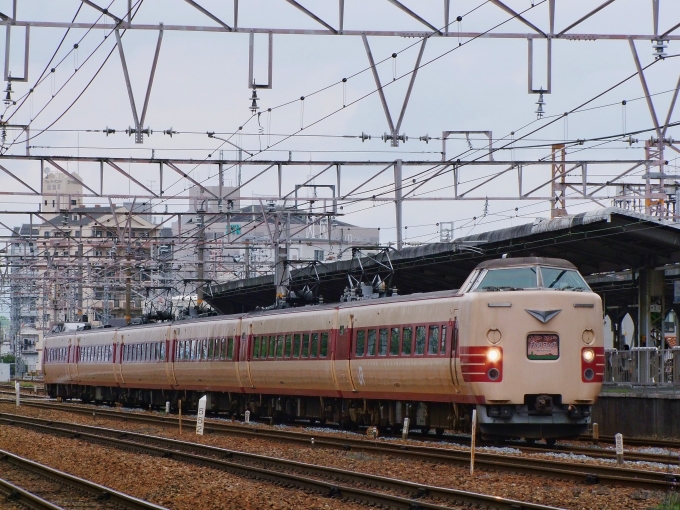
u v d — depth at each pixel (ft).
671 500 86.38
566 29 136.67
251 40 139.44
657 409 155.53
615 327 319.06
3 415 228.43
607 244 187.93
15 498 103.30
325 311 185.47
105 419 230.89
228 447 152.87
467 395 143.13
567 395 139.85
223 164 212.64
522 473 110.22
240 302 339.36
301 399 199.41
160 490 107.24
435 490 96.12
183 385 246.88
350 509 91.66
